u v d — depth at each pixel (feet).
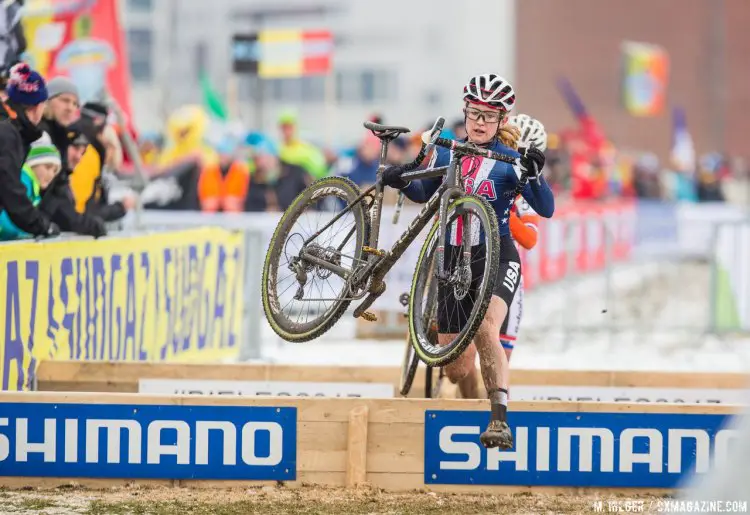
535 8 442.91
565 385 71.31
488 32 445.37
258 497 53.47
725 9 447.01
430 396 65.77
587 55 442.91
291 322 56.54
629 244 135.03
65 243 69.97
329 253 56.03
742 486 35.94
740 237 124.47
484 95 52.95
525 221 61.62
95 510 50.65
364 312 54.54
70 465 54.95
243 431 55.31
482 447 55.52
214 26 393.50
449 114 447.01
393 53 448.24
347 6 451.12
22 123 65.51
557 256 125.18
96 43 105.29
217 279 96.32
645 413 55.36
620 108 442.50
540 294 127.95
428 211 52.49
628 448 55.36
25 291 65.57
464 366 59.77
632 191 249.14
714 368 104.47
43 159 70.38
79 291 71.92
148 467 55.11
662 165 443.32
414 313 52.42
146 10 384.68
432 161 55.06
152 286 83.05
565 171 199.52
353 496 53.83
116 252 77.05
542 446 55.36
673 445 55.31
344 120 449.06
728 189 241.35
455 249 52.19
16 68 65.16
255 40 173.78
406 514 51.08
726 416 55.11
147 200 140.15
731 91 448.65
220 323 97.30
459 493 55.42
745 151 448.24
